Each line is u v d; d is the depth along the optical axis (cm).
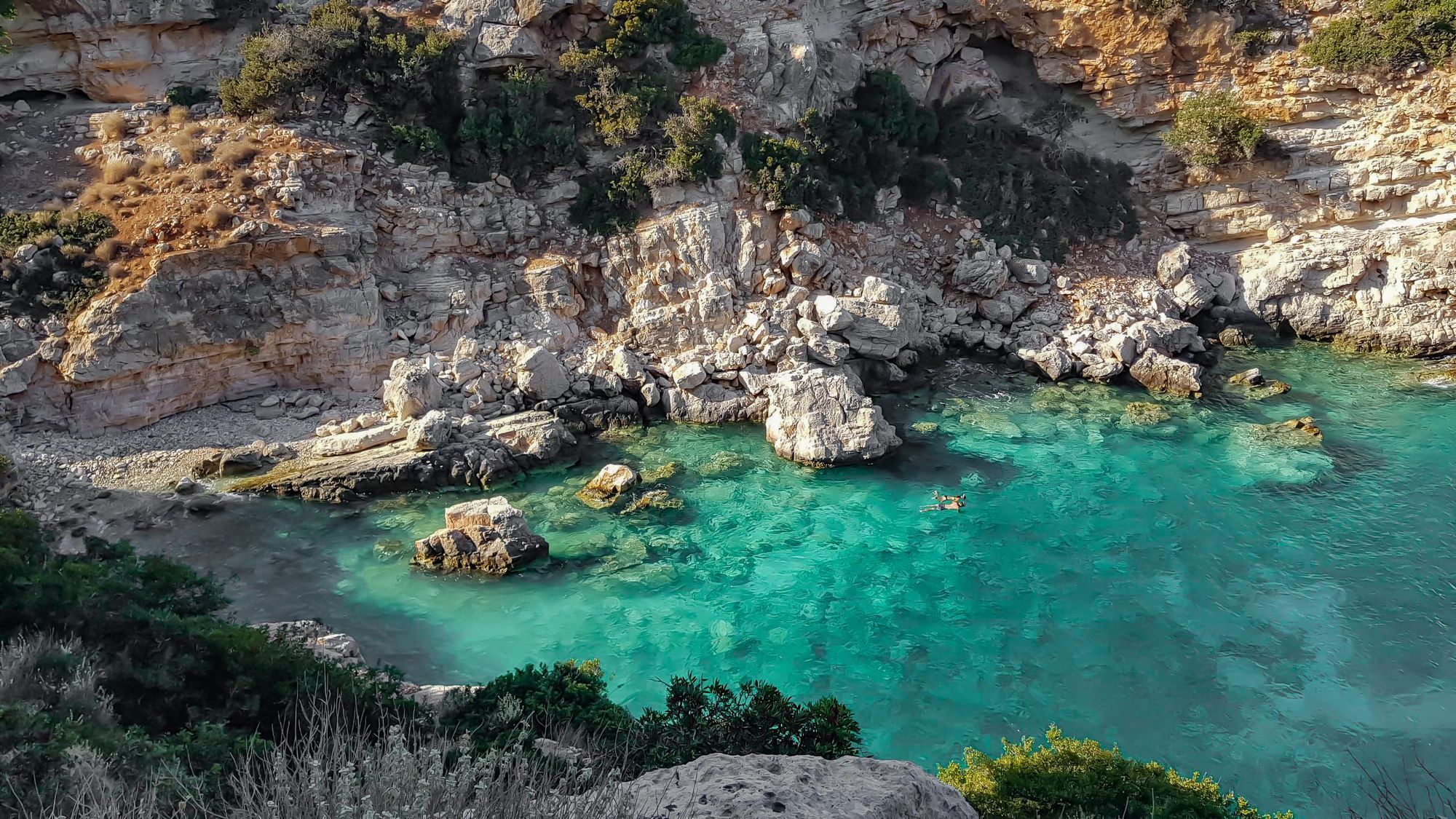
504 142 4778
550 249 4791
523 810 929
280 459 3844
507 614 3027
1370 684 2723
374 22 4766
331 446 3872
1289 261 5162
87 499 3519
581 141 4953
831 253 4888
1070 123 5897
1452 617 2991
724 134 4869
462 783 929
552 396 4266
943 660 2853
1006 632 2975
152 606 1923
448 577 3198
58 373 3831
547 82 4969
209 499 3572
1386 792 2036
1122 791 1864
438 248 4650
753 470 3928
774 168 4834
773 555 3366
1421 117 5188
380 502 3641
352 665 2059
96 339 3794
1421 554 3297
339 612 2998
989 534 3484
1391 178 5203
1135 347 4669
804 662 2841
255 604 3009
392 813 860
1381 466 3856
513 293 4647
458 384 4225
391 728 1044
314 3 5141
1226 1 5466
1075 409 4388
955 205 5303
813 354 4406
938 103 5806
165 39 4919
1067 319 4984
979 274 5019
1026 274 5106
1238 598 3109
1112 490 3747
